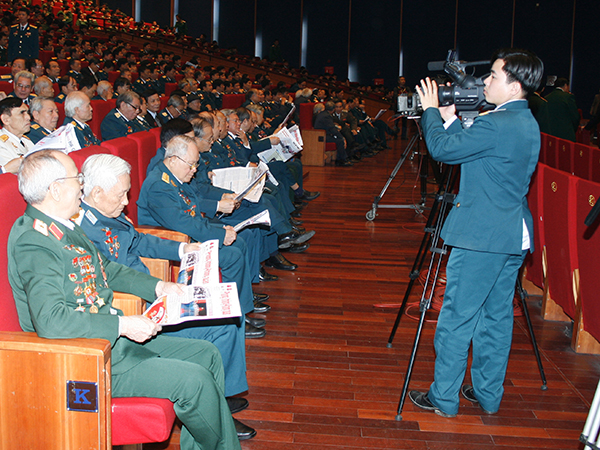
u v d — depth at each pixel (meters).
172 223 2.54
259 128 5.66
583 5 15.93
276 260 3.96
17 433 1.43
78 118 3.77
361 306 3.30
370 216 5.39
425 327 3.04
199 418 1.64
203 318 1.60
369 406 2.25
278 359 2.62
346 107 10.37
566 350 2.82
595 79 15.81
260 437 2.01
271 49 17.62
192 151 2.62
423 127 2.07
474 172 2.01
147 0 18.73
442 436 2.07
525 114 1.96
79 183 1.57
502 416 2.22
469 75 2.03
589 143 8.98
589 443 1.51
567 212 2.78
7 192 1.59
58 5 15.12
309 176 7.92
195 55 15.19
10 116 3.05
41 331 1.40
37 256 1.46
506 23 17.03
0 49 8.38
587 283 2.62
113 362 1.59
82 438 1.42
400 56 18.30
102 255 1.86
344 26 18.56
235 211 3.44
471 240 2.02
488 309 2.20
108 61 9.42
